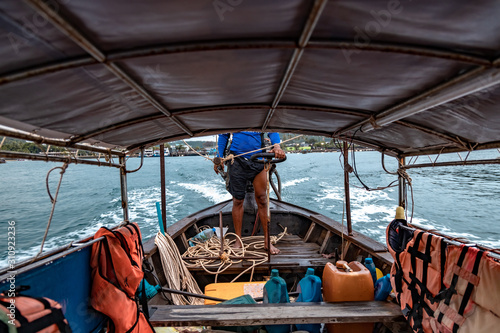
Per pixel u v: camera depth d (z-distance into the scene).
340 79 1.33
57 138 1.68
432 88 1.29
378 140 2.43
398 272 1.93
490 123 1.52
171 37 0.95
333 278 2.07
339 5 0.82
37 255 1.39
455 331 1.37
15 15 0.73
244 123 2.27
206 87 1.41
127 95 1.36
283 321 1.83
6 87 1.04
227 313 1.92
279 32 0.97
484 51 0.98
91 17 0.80
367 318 1.82
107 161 2.15
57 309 1.19
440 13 0.82
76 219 10.75
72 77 1.08
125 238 1.67
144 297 1.84
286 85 1.43
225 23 0.90
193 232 4.32
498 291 1.24
